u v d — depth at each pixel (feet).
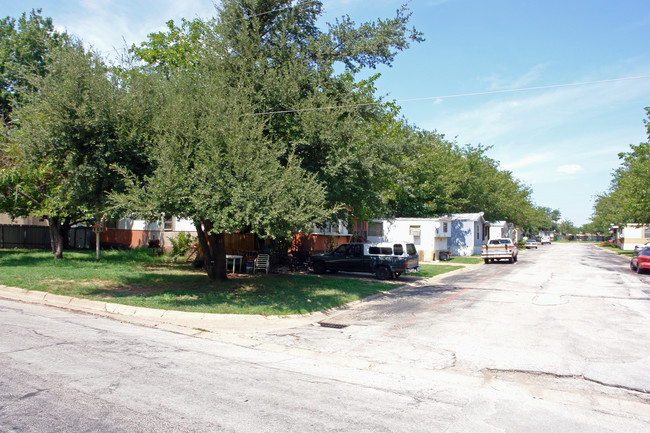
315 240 81.82
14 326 27.40
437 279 67.87
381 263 63.05
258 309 36.37
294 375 20.71
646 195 95.04
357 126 48.80
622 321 34.24
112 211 35.91
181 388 17.76
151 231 89.20
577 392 19.16
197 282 49.08
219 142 35.47
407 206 123.44
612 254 145.89
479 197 150.10
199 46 49.67
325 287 50.55
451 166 132.16
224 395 17.22
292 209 35.29
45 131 34.88
